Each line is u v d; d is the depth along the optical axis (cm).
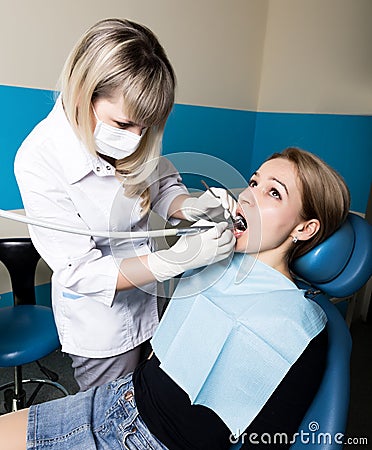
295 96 244
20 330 133
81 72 81
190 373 83
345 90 218
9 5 150
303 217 86
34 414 89
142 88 80
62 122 94
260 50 254
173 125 222
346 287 93
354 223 96
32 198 95
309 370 77
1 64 154
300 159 87
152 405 85
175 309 93
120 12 182
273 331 80
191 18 212
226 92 243
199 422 80
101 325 112
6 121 161
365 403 178
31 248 147
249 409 77
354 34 210
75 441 84
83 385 127
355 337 232
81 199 98
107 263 92
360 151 215
